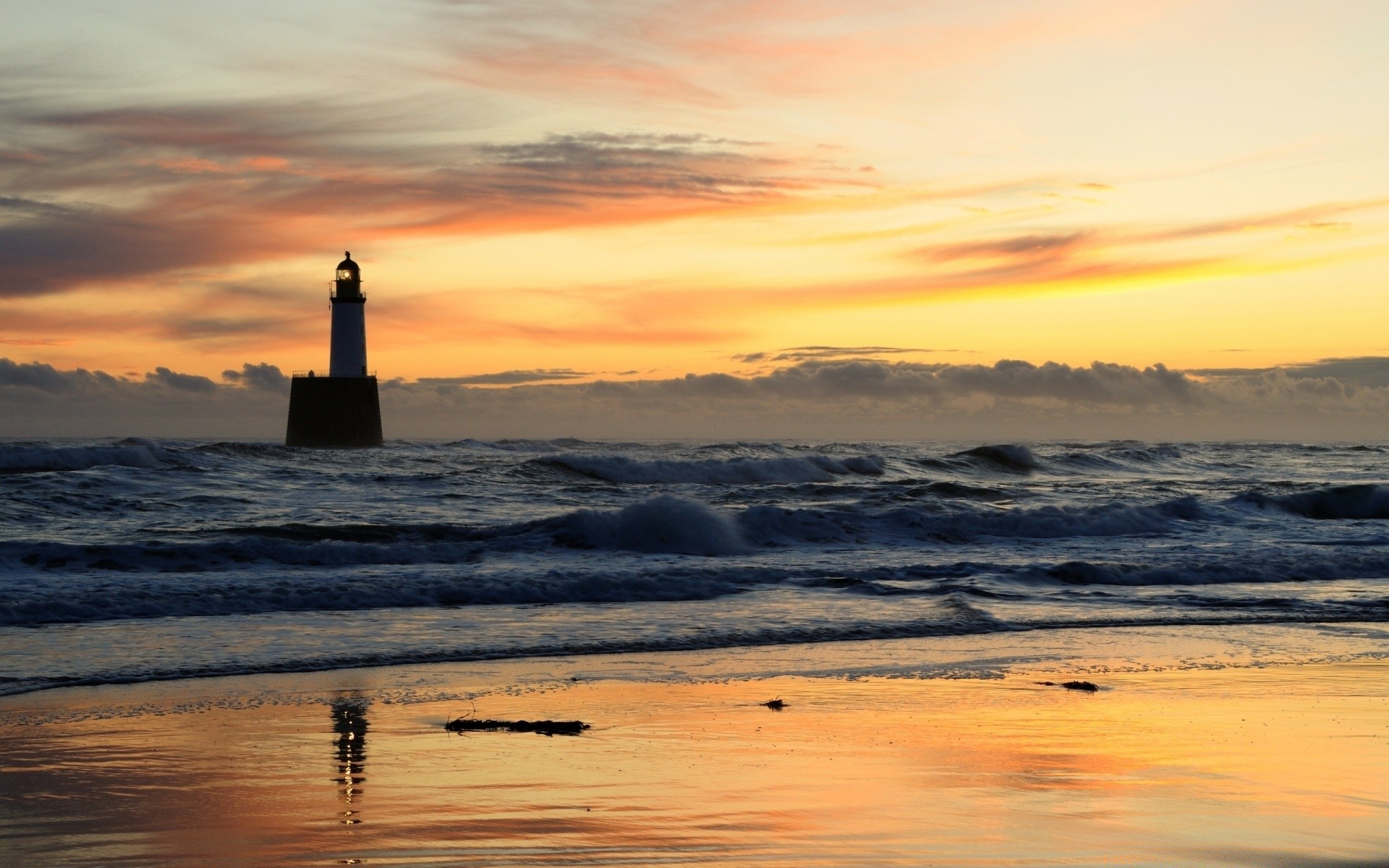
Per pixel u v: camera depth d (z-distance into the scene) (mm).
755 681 12992
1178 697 12211
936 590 20531
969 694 12305
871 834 7250
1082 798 8195
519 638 15461
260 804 7906
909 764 9211
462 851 6855
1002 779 8727
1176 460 74250
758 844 7004
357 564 23109
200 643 14523
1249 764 9289
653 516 27641
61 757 9172
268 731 10219
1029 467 66125
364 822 7477
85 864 6594
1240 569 23344
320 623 16281
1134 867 6617
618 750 9617
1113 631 16766
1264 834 7312
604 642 15250
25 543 22031
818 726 10656
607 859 6703
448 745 9742
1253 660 14578
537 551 25750
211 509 34875
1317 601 19875
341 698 11719
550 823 7445
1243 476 66000
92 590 17641
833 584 20906
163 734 10031
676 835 7195
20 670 12742
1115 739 10203
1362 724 10906
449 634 15617
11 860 6660
